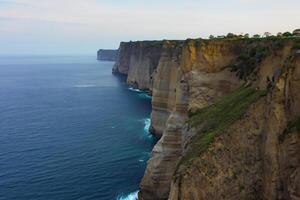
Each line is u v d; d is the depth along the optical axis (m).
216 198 40.22
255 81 51.34
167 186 58.28
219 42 62.59
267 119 39.81
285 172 35.91
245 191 40.16
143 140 90.00
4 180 65.44
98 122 111.19
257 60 54.78
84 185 63.12
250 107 42.94
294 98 36.47
